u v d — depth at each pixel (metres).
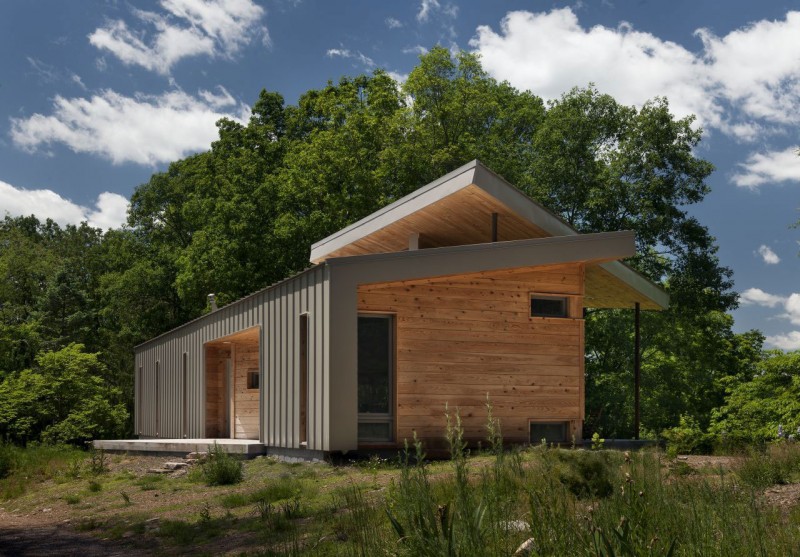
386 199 33.75
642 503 5.99
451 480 9.05
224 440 21.23
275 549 8.08
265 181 36.84
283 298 17.36
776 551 5.51
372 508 8.66
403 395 15.83
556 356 17.28
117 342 49.66
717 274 35.12
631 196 34.97
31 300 56.09
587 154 35.81
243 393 22.20
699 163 35.25
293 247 35.25
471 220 18.42
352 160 33.69
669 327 37.19
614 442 17.67
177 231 50.22
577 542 5.35
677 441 15.23
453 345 16.34
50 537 11.24
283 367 17.20
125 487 16.12
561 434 17.39
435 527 5.54
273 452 17.61
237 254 35.81
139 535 10.67
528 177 35.69
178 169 50.53
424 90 35.59
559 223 17.70
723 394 39.12
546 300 17.55
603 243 17.02
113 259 52.84
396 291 15.96
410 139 34.72
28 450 24.84
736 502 6.68
